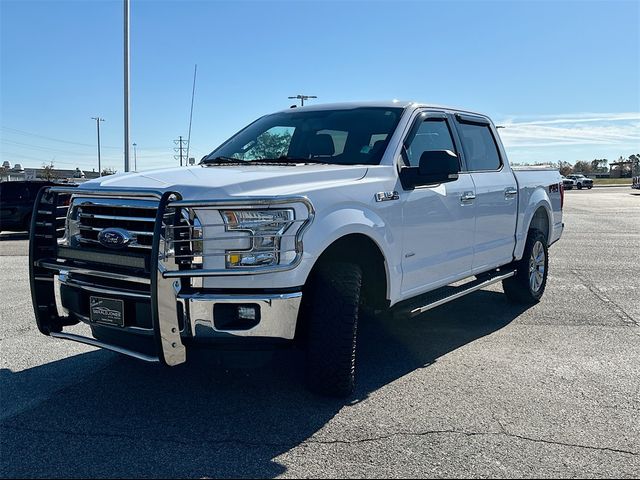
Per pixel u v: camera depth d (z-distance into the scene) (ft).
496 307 23.24
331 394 13.48
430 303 16.61
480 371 15.69
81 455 10.96
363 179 14.39
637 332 19.54
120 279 12.34
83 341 13.35
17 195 55.36
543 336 19.10
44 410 13.00
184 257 11.69
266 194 12.31
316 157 16.21
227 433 11.87
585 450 11.20
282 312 12.00
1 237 56.85
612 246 43.57
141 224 12.46
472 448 11.26
